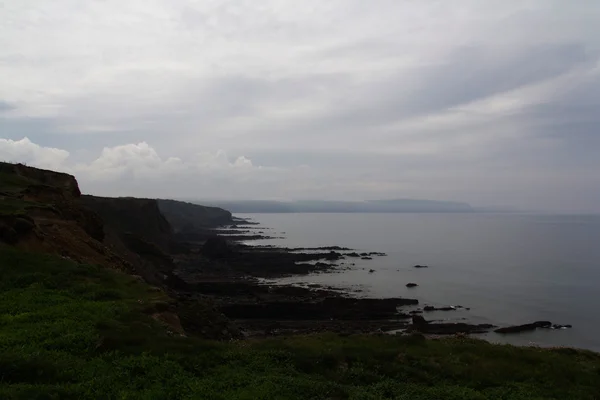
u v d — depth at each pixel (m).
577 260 98.50
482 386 15.27
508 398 14.04
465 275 76.69
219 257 88.12
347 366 15.59
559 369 17.48
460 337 23.16
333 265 84.25
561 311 51.12
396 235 171.25
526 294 60.78
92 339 13.48
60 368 11.48
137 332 15.03
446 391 13.89
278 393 12.01
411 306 51.44
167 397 10.91
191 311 28.30
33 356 11.67
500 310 51.06
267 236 153.50
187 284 55.34
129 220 81.62
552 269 84.62
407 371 15.52
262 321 43.16
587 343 39.31
